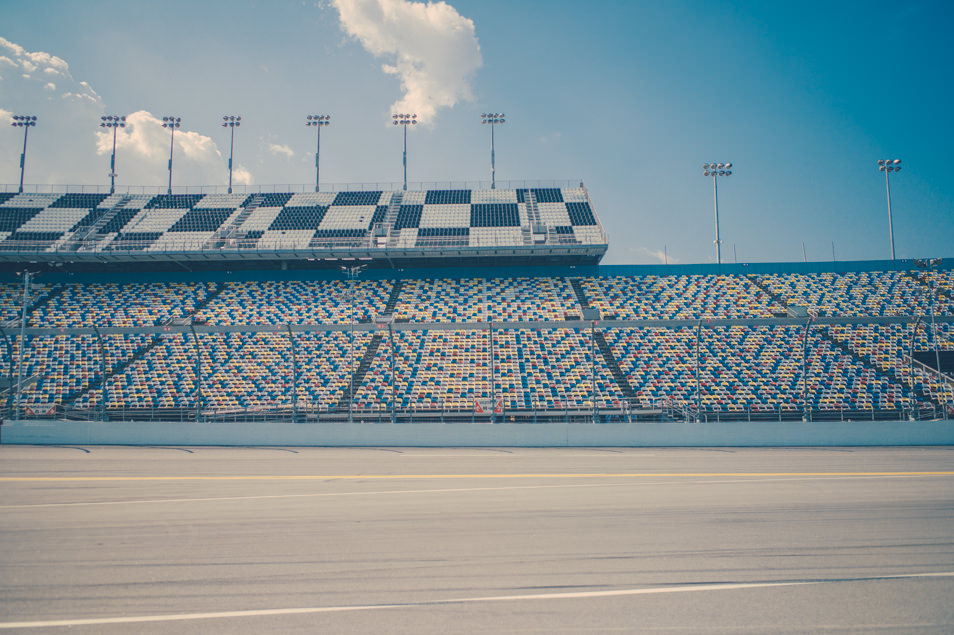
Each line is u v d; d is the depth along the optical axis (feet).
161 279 119.44
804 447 61.62
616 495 33.17
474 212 129.70
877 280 111.96
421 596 17.31
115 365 92.68
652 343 97.91
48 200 132.16
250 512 28.60
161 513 28.40
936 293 105.81
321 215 128.57
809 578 19.02
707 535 24.11
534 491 34.60
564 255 117.29
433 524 26.00
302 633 14.82
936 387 83.97
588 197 135.64
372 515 27.89
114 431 65.41
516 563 20.38
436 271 122.83
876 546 22.61
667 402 83.66
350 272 121.08
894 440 62.64
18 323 102.22
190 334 100.83
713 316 104.88
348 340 99.71
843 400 82.74
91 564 20.39
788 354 93.15
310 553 21.58
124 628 15.14
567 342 98.99
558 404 84.38
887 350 92.73
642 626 15.29
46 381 88.63
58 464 47.55
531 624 15.35
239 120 143.23
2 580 18.78
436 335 101.45
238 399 85.51
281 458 52.60
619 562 20.52
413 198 138.00
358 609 16.37
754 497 32.50
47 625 15.31
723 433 63.67
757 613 16.19
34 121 138.72
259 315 107.45
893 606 16.76
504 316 107.55
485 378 90.27
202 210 130.72
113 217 125.39
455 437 64.69
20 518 27.32
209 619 15.70
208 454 55.67
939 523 26.32
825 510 29.01
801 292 110.32
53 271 117.70
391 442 64.80
